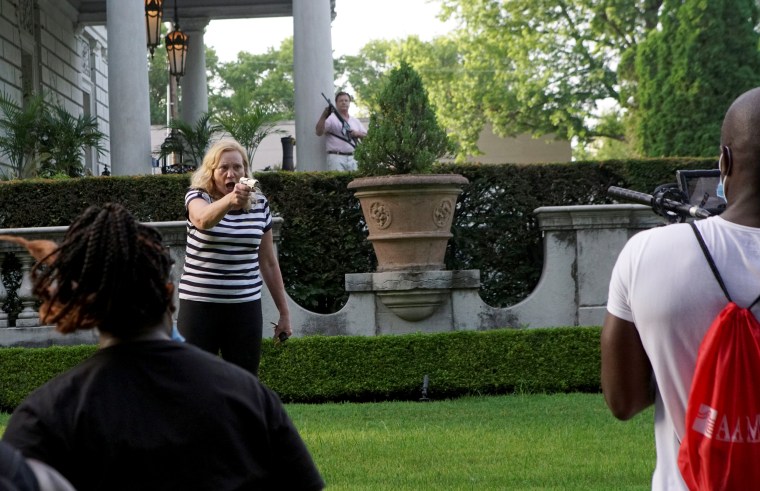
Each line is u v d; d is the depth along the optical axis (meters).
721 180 2.74
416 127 10.98
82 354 9.98
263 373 10.12
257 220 6.50
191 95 22.75
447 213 10.86
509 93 40.22
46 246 2.65
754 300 2.52
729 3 26.05
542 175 11.89
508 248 11.86
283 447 2.47
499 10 39.38
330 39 15.10
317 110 15.00
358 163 11.05
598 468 6.43
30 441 2.31
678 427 2.62
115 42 14.63
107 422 2.33
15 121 16.83
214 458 2.36
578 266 11.11
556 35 38.47
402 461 6.75
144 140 14.69
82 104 26.33
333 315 10.89
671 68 26.62
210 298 6.41
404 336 10.15
